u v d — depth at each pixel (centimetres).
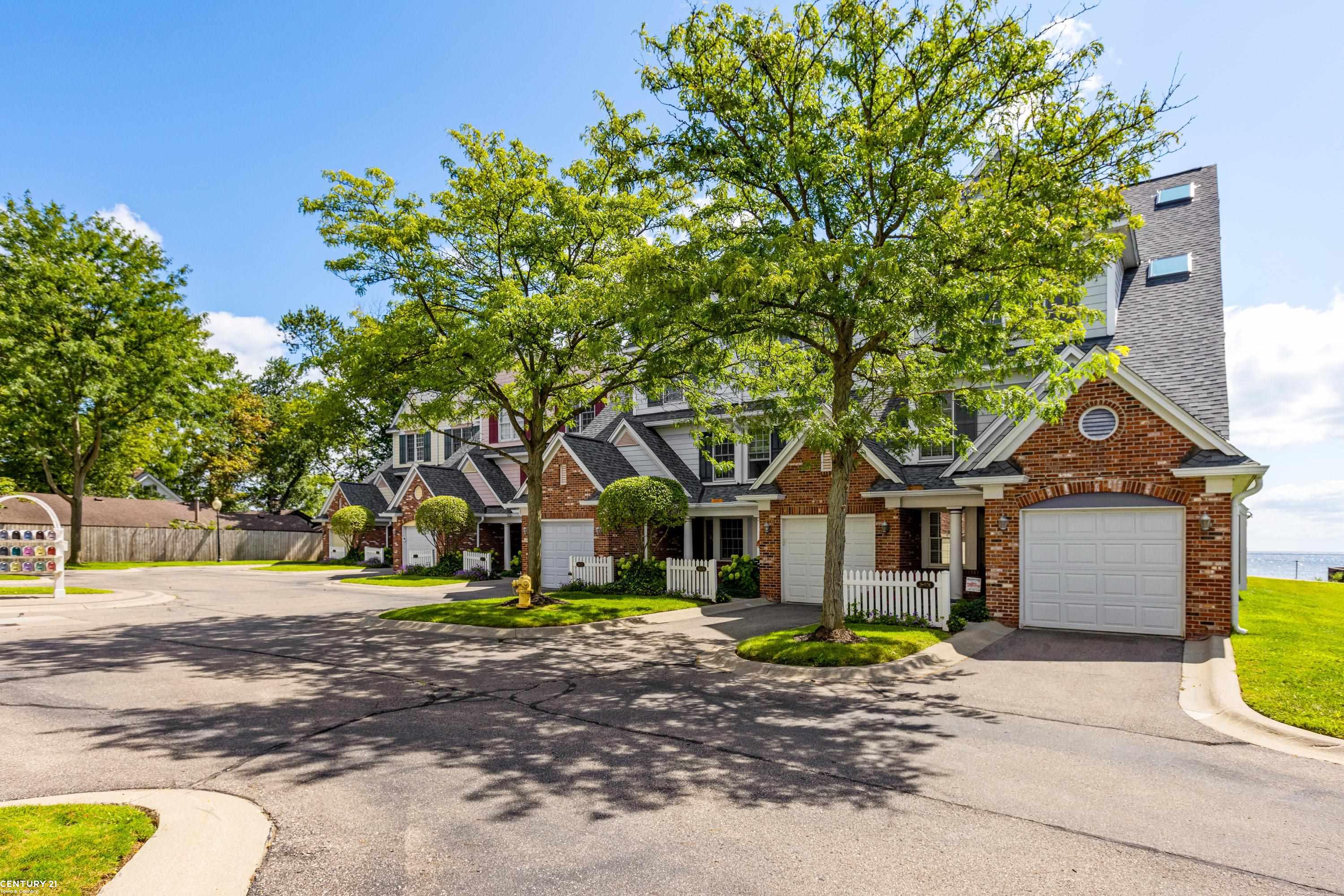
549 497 2445
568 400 1834
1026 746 717
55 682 984
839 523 1209
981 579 1912
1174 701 892
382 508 3928
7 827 478
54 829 476
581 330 1578
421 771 629
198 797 559
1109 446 1336
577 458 2311
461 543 3012
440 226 1589
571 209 1572
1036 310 1162
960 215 1116
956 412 1759
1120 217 1109
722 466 1859
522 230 1614
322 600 2102
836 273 1063
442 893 419
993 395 1148
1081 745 719
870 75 1130
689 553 2252
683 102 1182
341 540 4159
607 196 1666
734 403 2148
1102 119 1033
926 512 1953
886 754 688
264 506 5994
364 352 1570
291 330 1645
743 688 969
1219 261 1652
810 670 1052
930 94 1107
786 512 1894
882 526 1720
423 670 1080
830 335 1312
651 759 666
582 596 1989
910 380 1175
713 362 1438
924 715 834
